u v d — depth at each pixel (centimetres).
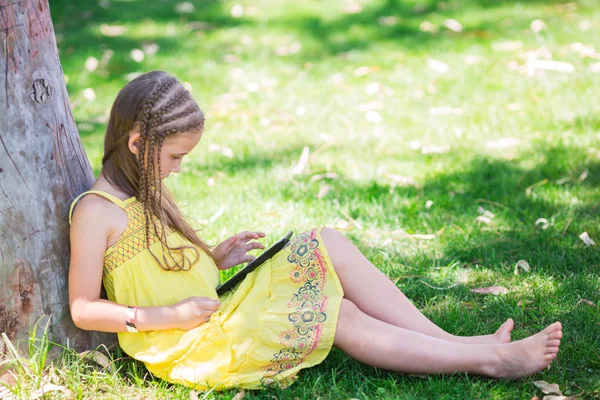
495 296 327
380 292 272
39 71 255
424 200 436
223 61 730
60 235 266
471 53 700
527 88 607
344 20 847
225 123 583
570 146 495
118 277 262
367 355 257
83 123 588
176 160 264
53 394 260
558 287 327
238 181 472
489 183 456
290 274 270
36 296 264
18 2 247
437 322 307
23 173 255
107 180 264
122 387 267
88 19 869
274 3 930
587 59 650
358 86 651
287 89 654
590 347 276
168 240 270
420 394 255
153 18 871
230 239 302
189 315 255
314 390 258
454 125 553
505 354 254
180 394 258
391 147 524
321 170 488
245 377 255
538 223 397
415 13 852
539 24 732
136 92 255
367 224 406
